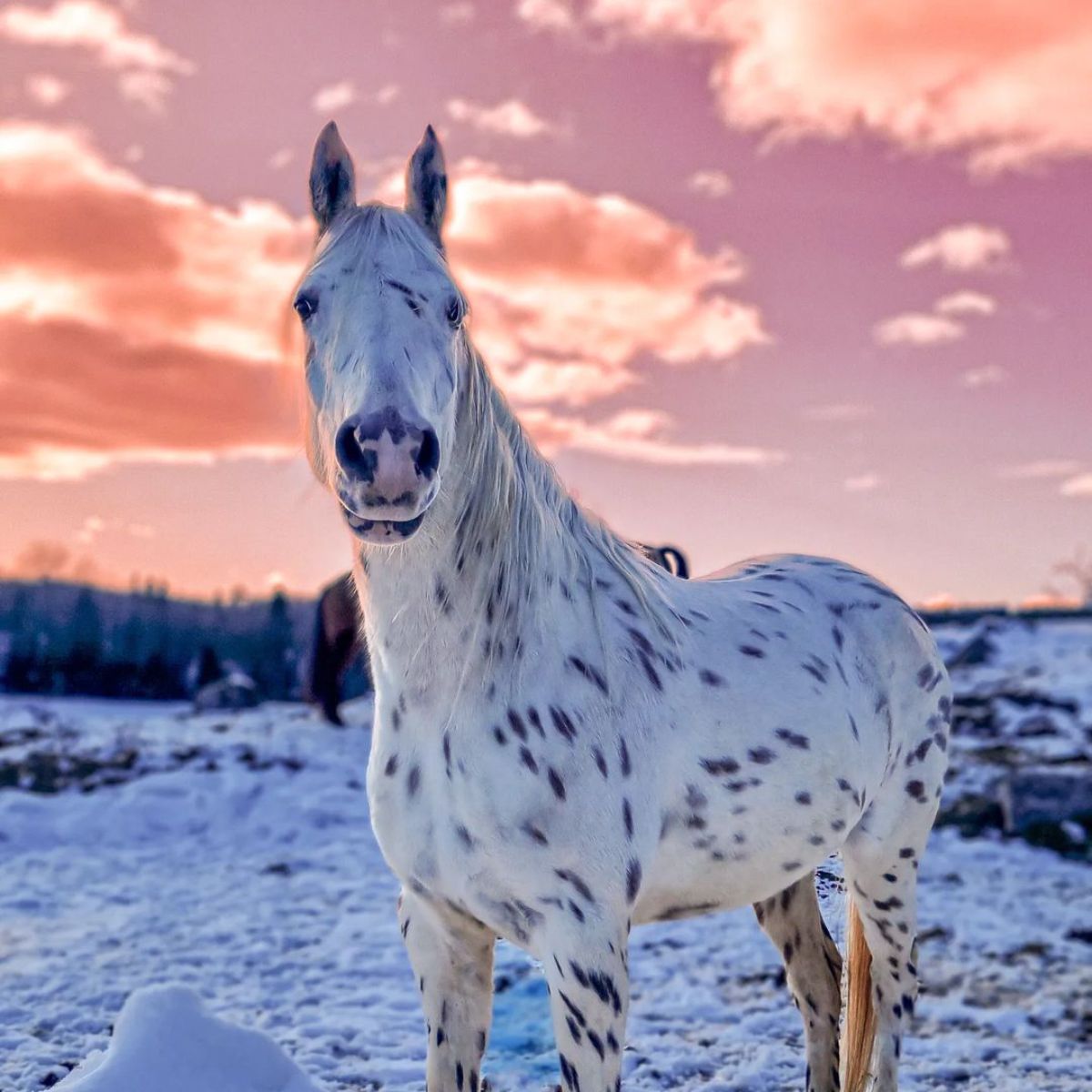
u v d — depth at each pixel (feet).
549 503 7.48
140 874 21.65
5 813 25.45
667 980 14.71
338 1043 11.89
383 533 6.01
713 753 7.61
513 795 6.72
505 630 6.85
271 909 18.70
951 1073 11.37
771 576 9.90
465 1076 7.37
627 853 6.95
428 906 7.20
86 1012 12.88
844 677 8.91
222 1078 7.79
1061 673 51.90
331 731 34.40
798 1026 12.80
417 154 7.38
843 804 8.55
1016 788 25.49
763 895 8.42
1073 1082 11.13
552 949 6.77
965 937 17.10
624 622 7.54
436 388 6.32
